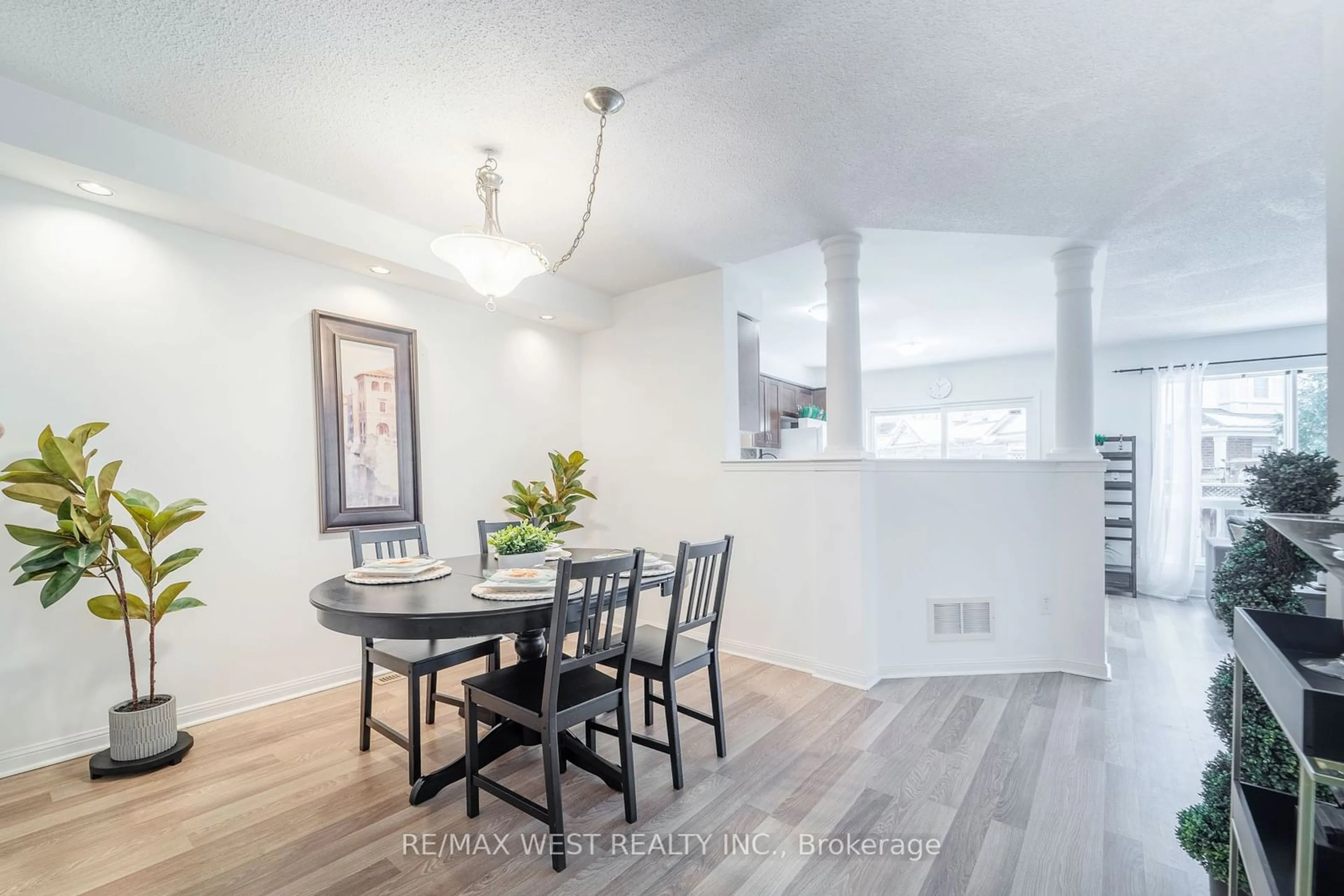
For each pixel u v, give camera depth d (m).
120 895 1.59
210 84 1.96
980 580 3.33
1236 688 1.35
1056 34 1.66
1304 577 1.40
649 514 4.16
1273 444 5.12
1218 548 4.91
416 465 3.48
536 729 1.78
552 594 1.97
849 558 3.19
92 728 2.40
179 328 2.64
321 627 3.11
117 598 2.25
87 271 2.40
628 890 1.62
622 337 4.34
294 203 2.69
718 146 2.30
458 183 2.66
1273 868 1.07
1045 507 3.34
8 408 2.23
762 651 3.59
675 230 3.16
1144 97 1.95
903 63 1.80
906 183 2.59
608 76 1.89
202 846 1.80
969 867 1.71
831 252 3.25
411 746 2.10
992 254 3.49
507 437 4.05
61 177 2.19
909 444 7.27
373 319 3.32
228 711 2.76
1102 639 3.22
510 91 1.98
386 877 1.66
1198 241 3.15
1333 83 1.34
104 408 2.45
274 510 2.94
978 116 2.08
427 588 2.14
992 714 2.75
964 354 6.46
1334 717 0.85
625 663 1.99
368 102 2.05
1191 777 2.19
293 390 3.01
